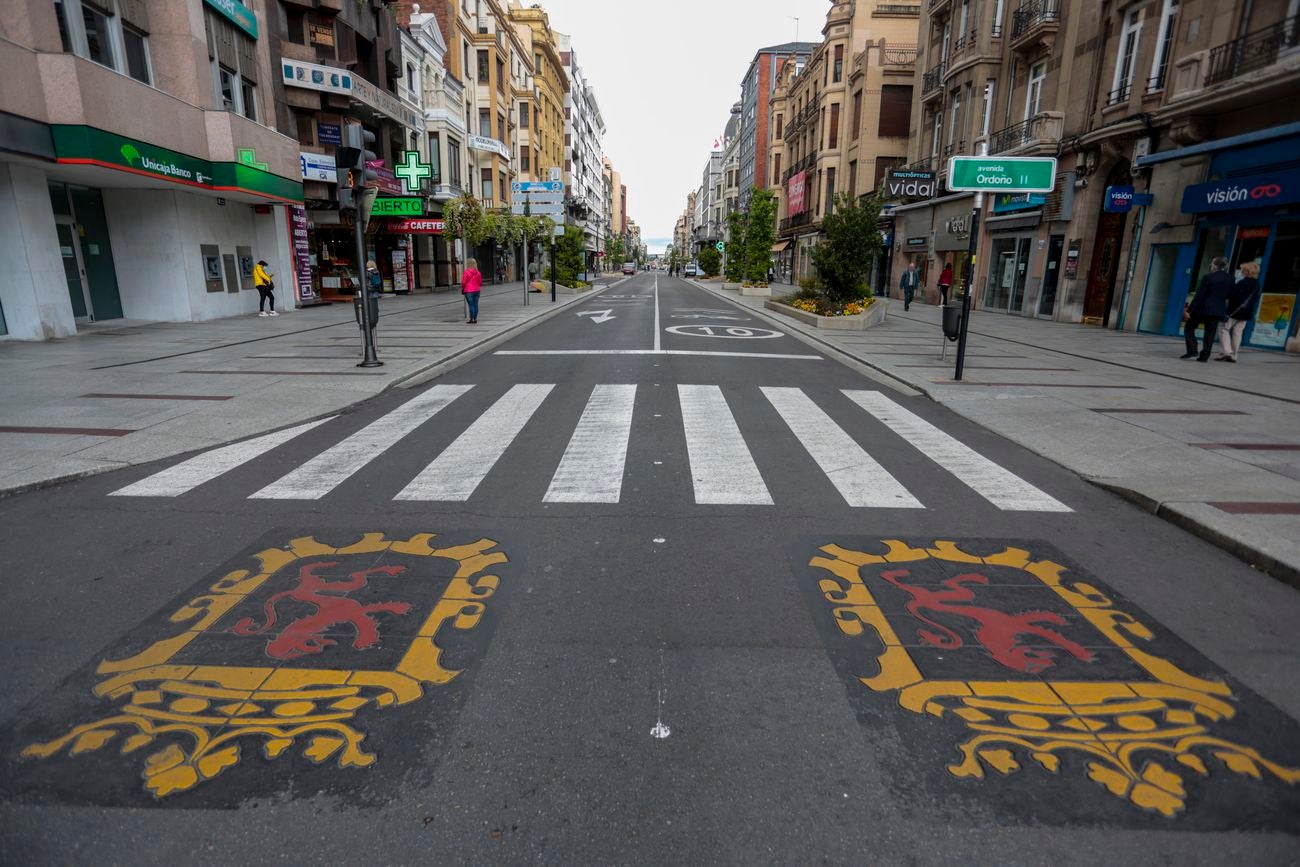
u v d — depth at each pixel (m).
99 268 17.06
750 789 2.40
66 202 16.06
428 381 9.98
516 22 58.78
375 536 4.47
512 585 3.82
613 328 17.80
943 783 2.43
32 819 2.26
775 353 13.21
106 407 7.82
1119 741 2.63
